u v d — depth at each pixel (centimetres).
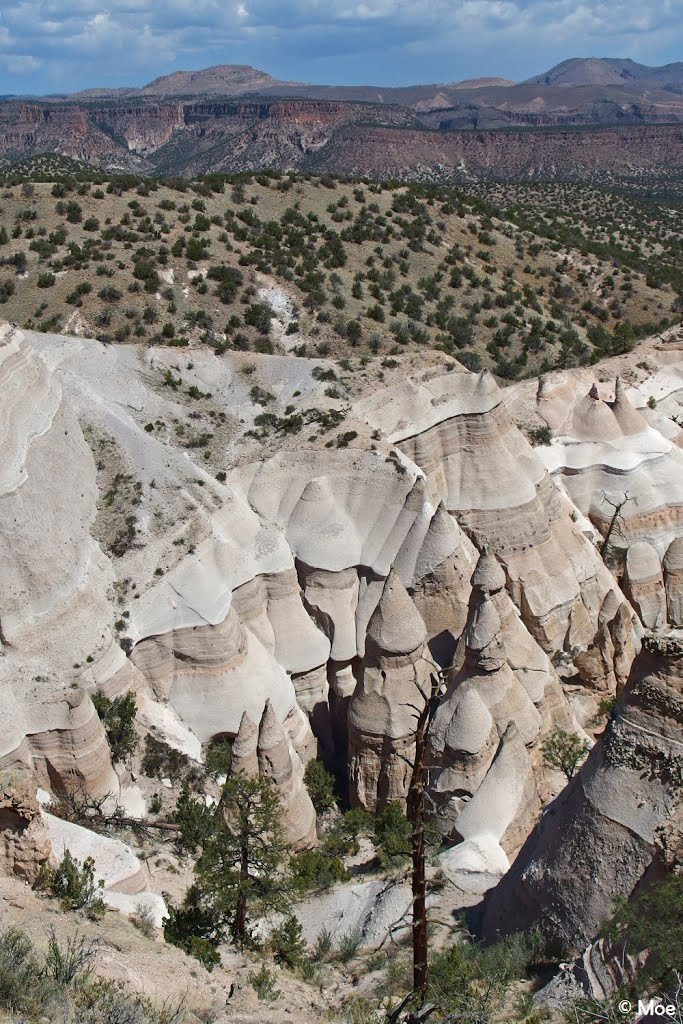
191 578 2858
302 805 2506
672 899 1410
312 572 3228
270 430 3622
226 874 1925
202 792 2547
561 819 1695
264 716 2447
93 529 2911
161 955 1559
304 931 2084
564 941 1620
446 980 1505
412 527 3219
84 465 3056
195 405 3738
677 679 1541
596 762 1647
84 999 1254
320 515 3300
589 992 1458
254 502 3362
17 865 1705
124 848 2053
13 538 2538
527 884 1714
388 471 3316
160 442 3341
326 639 3172
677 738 1534
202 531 2986
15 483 2608
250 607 3058
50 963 1286
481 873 2045
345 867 2525
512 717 2641
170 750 2580
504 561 3556
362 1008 1564
